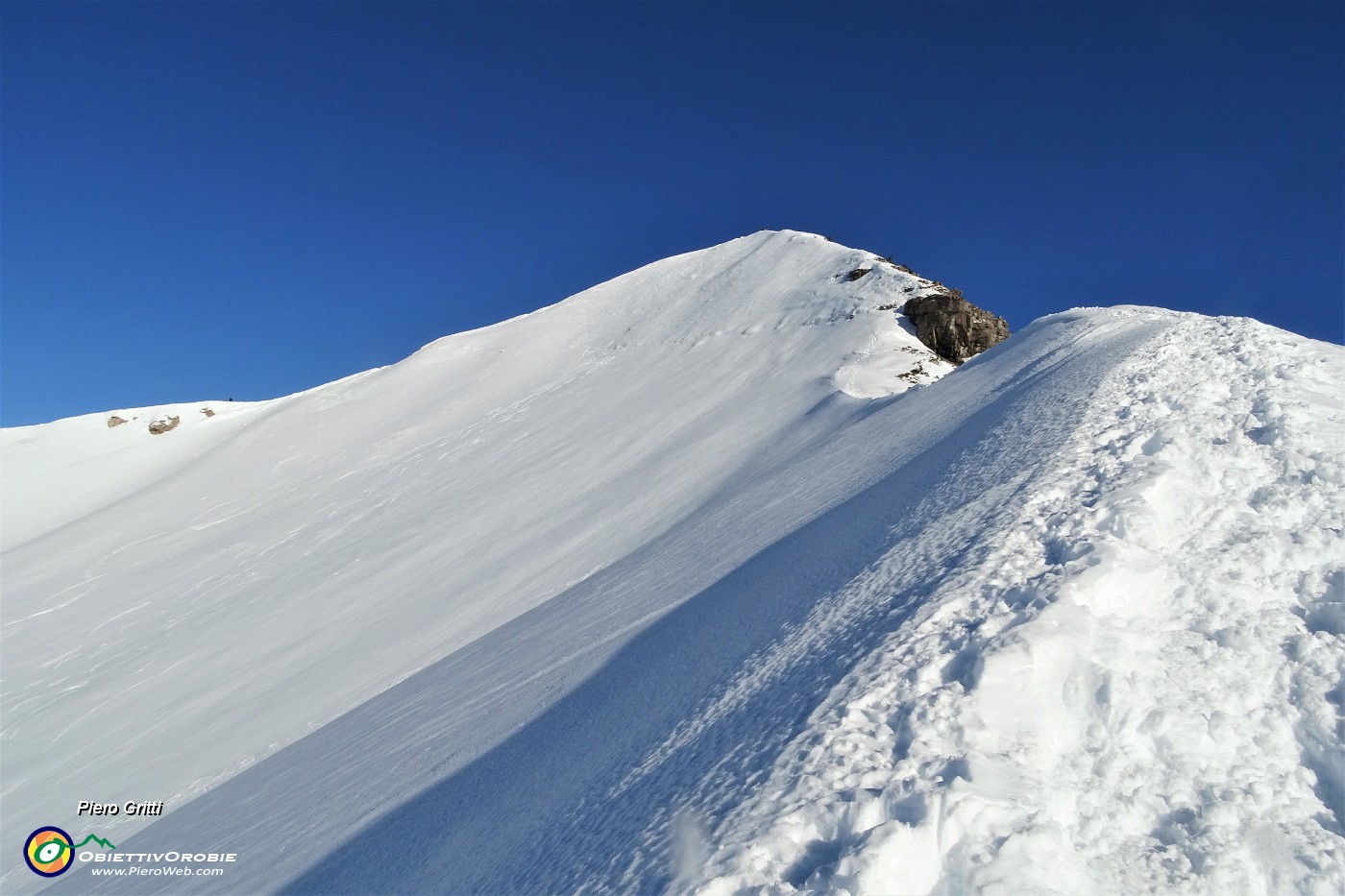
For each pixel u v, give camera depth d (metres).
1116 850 5.45
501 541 33.56
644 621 15.88
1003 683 6.59
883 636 8.11
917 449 18.80
